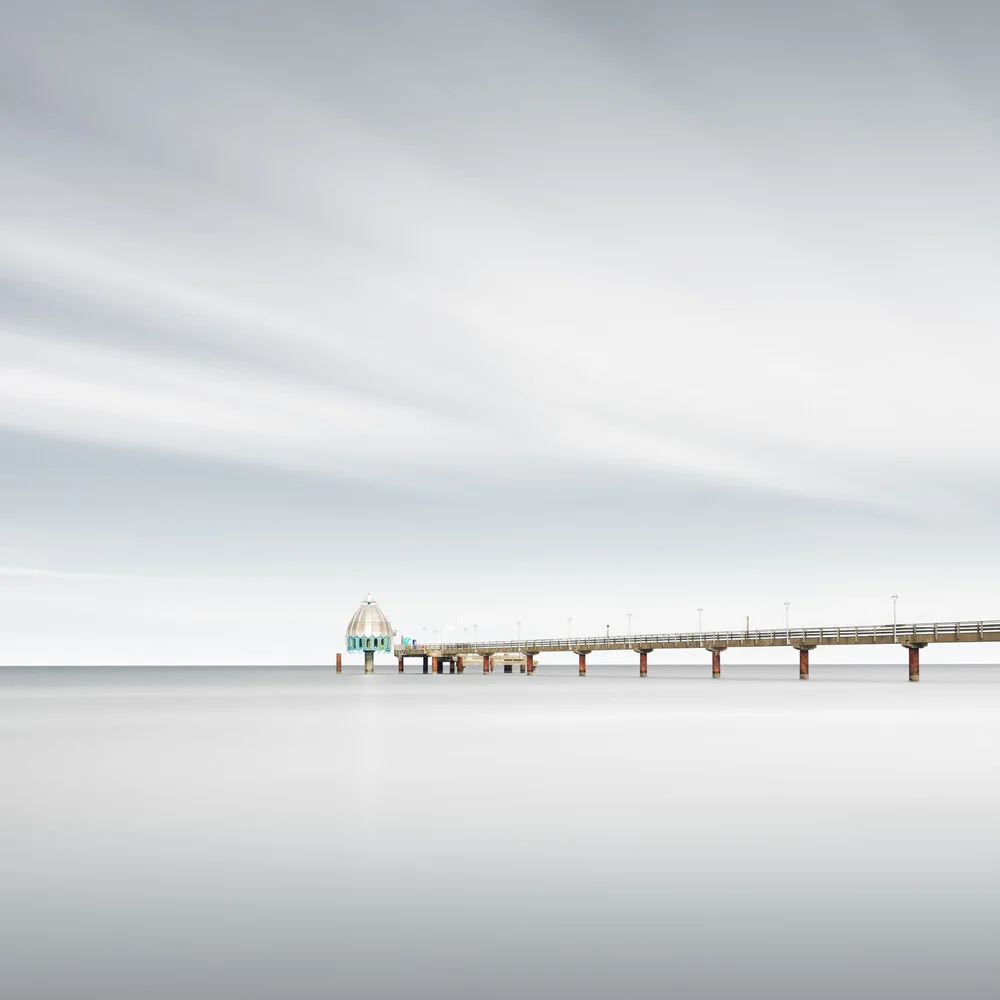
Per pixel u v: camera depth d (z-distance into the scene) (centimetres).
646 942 1554
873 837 2300
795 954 1499
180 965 1466
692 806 2731
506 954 1506
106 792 3041
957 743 4381
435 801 2839
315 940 1574
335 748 4344
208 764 3753
